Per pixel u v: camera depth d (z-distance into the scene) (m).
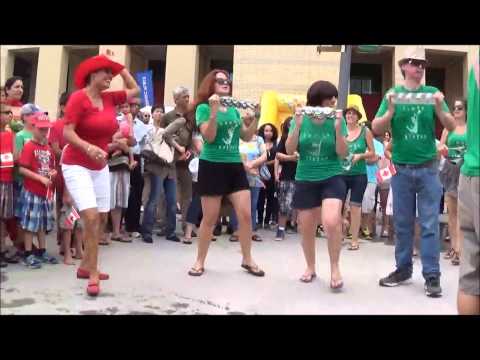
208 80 4.67
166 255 5.38
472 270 2.56
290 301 3.89
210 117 4.36
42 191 4.66
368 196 7.29
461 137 5.58
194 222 6.19
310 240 4.54
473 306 2.57
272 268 5.03
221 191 4.54
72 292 3.83
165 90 14.79
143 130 6.44
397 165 4.50
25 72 17.50
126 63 15.41
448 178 5.71
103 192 4.14
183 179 6.65
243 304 3.74
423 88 4.39
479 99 2.51
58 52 15.57
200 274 4.57
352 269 5.16
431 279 4.21
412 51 4.36
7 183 4.61
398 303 3.96
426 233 4.28
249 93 14.06
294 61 14.06
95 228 3.87
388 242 6.94
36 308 3.41
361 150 6.12
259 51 14.05
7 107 4.71
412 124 4.35
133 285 4.11
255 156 6.85
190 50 14.75
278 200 6.89
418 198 4.41
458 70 15.77
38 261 4.61
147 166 6.06
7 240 5.59
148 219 6.08
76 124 3.90
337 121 4.19
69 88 16.56
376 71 17.11
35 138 4.70
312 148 4.36
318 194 4.43
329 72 14.12
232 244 6.30
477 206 2.45
